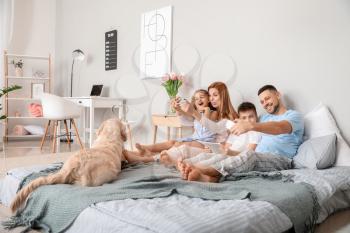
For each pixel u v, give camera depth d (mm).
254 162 2086
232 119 2842
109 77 4840
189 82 3596
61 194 1553
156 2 4016
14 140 5543
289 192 1596
